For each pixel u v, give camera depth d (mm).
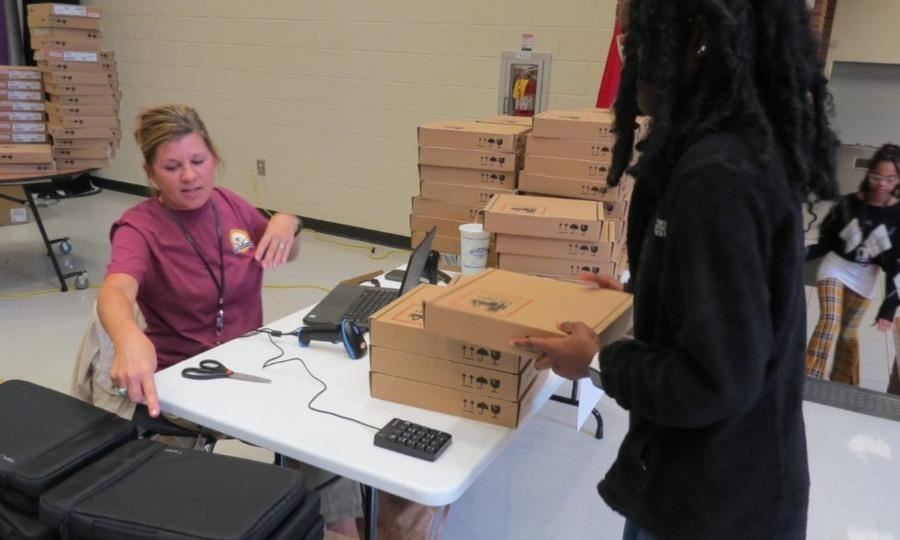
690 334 750
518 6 3949
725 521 879
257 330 1647
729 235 742
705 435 864
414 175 4621
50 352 3076
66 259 4359
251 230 1883
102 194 6195
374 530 1356
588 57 3832
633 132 960
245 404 1287
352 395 1334
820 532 1997
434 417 1256
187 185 1616
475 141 2105
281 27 4852
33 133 3875
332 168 4973
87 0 5805
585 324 1065
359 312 1732
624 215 2033
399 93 4508
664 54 812
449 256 2223
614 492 965
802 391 910
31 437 1123
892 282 2930
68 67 3707
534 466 2354
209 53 5277
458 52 4215
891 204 2867
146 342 1298
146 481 1046
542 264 1840
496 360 1196
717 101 812
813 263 3293
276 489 1037
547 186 2066
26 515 1050
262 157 5293
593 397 1672
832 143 882
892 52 6414
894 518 2068
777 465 878
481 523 2064
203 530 933
